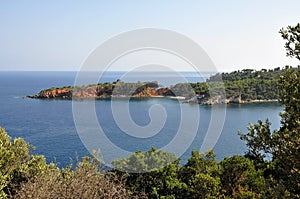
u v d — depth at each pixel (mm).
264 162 9195
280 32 6887
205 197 15359
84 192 7258
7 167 10930
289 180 6836
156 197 14281
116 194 7875
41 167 11578
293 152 6496
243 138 7578
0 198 8984
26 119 57844
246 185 16203
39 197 7258
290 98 6590
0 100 94375
